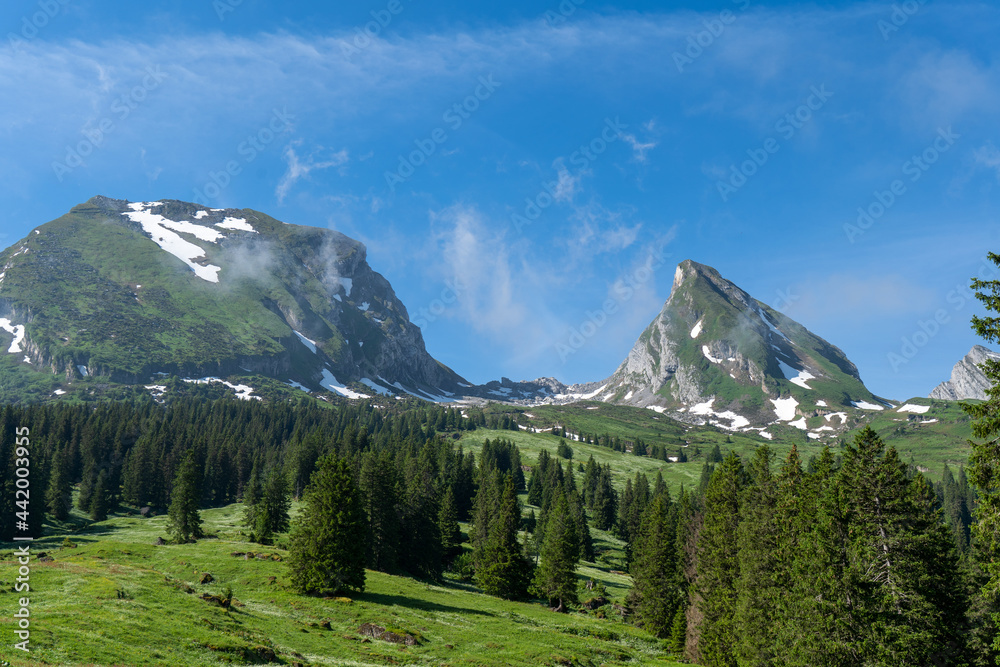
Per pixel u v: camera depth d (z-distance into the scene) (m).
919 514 49.69
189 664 40.22
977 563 52.41
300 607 66.88
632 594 94.69
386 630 61.22
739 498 70.50
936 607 46.72
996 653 45.44
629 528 158.50
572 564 97.88
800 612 48.28
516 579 98.19
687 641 72.69
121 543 97.00
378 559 99.69
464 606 81.00
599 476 195.38
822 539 49.97
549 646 65.06
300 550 75.12
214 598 58.62
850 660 44.53
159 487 157.00
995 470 33.47
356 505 78.50
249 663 43.84
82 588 52.56
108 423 198.88
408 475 148.88
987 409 33.81
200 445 171.88
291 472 163.25
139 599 52.75
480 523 123.44
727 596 66.31
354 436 184.75
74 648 37.66
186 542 106.31
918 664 44.03
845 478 51.78
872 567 47.78
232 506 163.62
